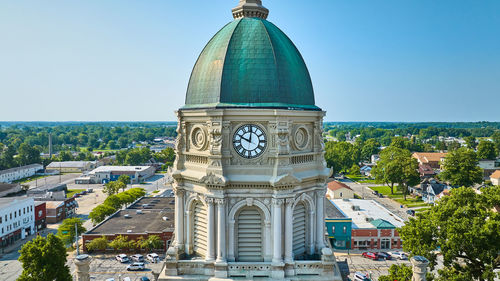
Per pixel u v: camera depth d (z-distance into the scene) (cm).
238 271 3694
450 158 17625
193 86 4141
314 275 3734
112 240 11025
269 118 3700
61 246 7131
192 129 3997
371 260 10588
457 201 6144
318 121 4119
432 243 5856
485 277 5206
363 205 13950
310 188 4062
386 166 18625
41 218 14262
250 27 4100
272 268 3675
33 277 6612
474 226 5456
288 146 3731
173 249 3816
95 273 9631
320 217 4138
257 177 3722
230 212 3769
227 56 3912
